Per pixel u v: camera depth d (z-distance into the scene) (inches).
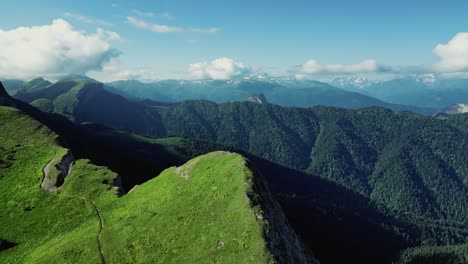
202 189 2815.0
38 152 4862.2
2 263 2886.3
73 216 3395.7
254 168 2886.3
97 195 3725.4
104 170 4234.7
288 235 2539.4
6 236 3250.5
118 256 2488.9
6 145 4975.4
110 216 3171.8
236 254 2160.4
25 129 5526.6
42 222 3405.5
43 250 2915.8
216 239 2297.0
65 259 2588.6
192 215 2571.4
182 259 2258.9
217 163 3021.7
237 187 2603.3
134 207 3134.8
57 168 4303.6
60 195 3836.1
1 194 3969.0
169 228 2561.5
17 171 4387.3
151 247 2458.2
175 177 3201.3
